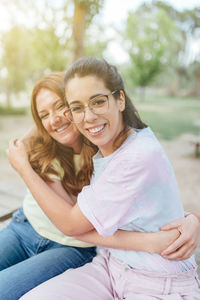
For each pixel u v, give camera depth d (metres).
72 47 6.27
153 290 1.09
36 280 1.27
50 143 1.48
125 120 1.19
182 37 33.12
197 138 7.82
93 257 1.52
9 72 18.81
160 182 1.05
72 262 1.41
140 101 27.44
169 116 16.89
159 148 1.06
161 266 1.09
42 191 1.24
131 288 1.14
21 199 2.69
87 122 1.09
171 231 1.09
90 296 1.16
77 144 1.52
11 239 1.58
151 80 27.12
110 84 1.07
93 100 1.06
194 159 7.38
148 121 14.21
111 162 1.09
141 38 25.00
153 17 26.12
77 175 1.48
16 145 1.47
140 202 1.07
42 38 8.87
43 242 1.53
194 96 38.38
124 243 1.13
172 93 39.59
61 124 1.40
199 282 1.16
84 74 1.05
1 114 17.83
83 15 5.94
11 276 1.27
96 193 1.08
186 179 5.63
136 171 1.02
